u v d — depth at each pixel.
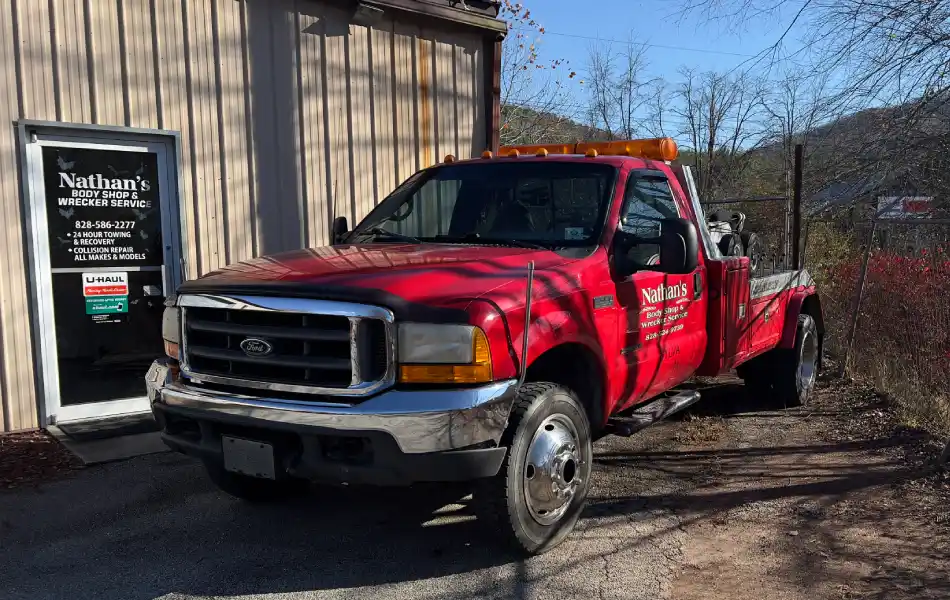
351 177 8.22
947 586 3.64
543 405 3.84
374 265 3.92
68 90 6.26
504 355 3.57
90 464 5.45
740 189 19.69
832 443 6.05
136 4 6.57
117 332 6.67
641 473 5.35
